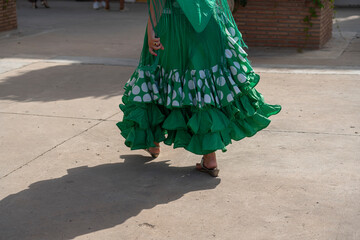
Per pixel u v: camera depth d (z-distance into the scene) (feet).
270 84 22.59
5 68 26.76
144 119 12.80
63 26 44.50
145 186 12.55
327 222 10.53
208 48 12.25
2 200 11.83
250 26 32.58
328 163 13.65
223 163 13.88
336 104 19.20
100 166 13.84
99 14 54.39
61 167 13.78
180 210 11.25
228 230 10.33
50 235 10.27
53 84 23.27
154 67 12.51
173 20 12.17
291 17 31.60
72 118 18.11
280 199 11.62
